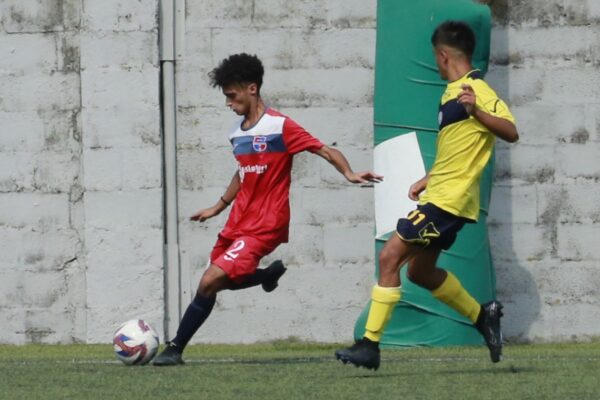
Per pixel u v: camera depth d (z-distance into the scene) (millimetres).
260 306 38719
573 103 39250
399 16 36344
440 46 23703
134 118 38562
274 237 27266
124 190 38469
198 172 38906
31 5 38875
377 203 36500
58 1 38875
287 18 38969
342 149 38938
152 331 27188
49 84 38875
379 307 22922
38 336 38781
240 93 27188
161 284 38406
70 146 38844
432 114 35938
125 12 38625
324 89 38938
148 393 21328
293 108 38969
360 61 39000
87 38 38562
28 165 38844
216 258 27688
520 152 39094
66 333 38750
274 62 38938
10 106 38906
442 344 35844
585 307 39156
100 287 38375
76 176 38875
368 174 26344
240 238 27188
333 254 38812
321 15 39000
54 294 38781
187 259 38844
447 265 36031
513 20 39156
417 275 24016
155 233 38469
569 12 39312
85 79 38562
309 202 38875
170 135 38781
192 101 38906
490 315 24172
